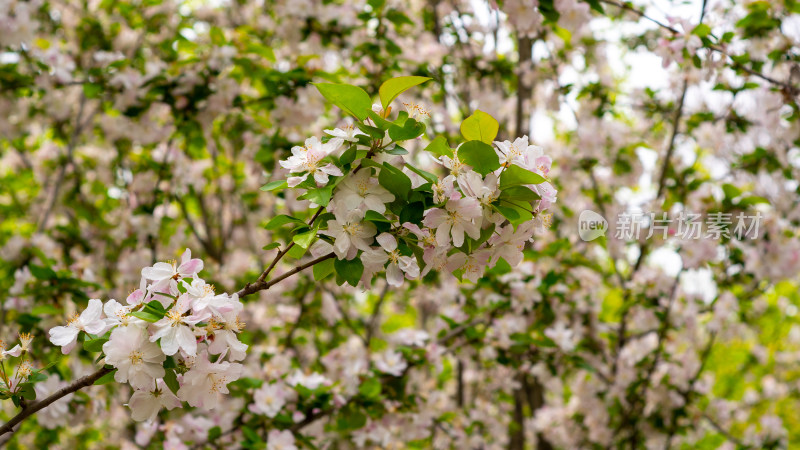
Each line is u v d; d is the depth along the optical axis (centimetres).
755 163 434
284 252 168
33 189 591
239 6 566
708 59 342
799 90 370
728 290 444
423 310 577
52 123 498
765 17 374
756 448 518
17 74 392
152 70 391
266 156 414
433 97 485
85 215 489
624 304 445
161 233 511
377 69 445
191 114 403
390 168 163
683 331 461
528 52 485
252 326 480
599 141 452
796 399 752
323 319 472
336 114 480
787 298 743
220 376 157
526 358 421
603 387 481
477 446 477
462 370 541
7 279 437
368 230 165
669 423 469
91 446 501
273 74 390
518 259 176
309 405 332
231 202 575
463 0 484
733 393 793
